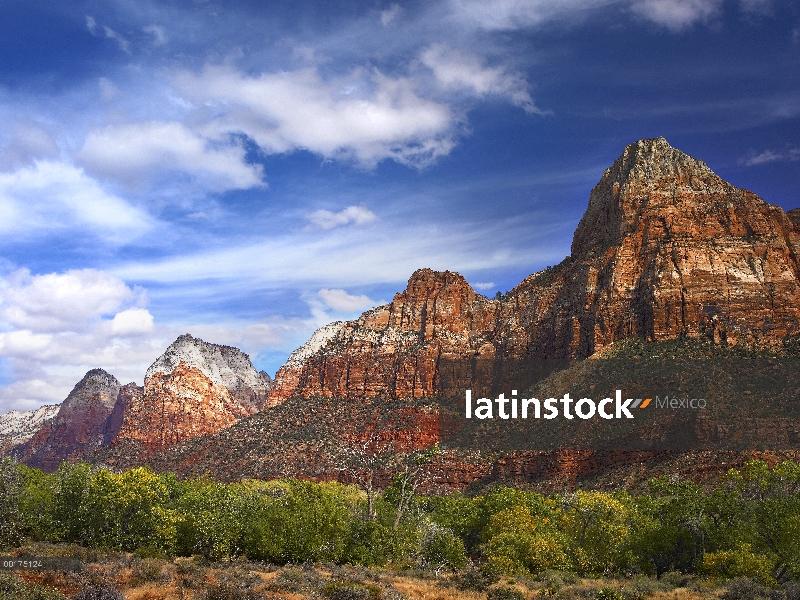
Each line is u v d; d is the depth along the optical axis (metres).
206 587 44.44
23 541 63.19
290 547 62.12
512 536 67.25
